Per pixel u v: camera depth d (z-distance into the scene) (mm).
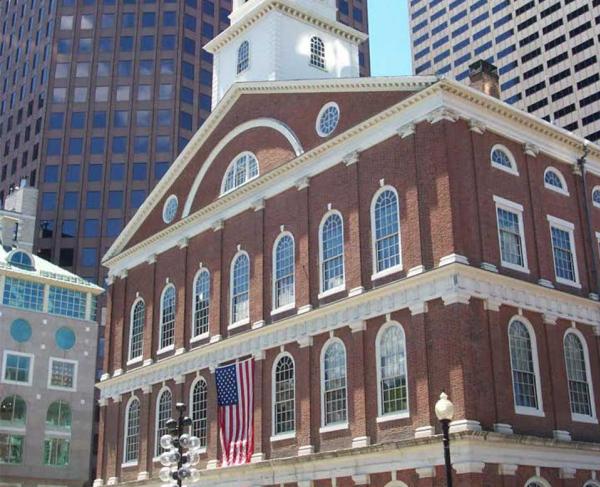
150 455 48031
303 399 38312
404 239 35312
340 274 38469
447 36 169125
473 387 31406
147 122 115875
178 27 120750
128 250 55031
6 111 125875
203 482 43062
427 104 35812
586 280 38969
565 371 35719
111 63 118625
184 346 47719
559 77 142750
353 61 56281
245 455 40562
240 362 42375
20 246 89938
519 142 38062
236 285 45219
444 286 32906
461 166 34812
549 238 37812
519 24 152625
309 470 37031
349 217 38406
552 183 39594
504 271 34750
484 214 34906
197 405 45656
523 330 34781
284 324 40312
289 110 44594
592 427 35938
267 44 52562
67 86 117375
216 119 50031
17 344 76688
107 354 54656
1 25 135125
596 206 41500
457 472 30438
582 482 33875
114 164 113875
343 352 37125
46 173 113312
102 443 52750
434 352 32750
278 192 43438
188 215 50031
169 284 50688
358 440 34750
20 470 74125
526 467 31984
